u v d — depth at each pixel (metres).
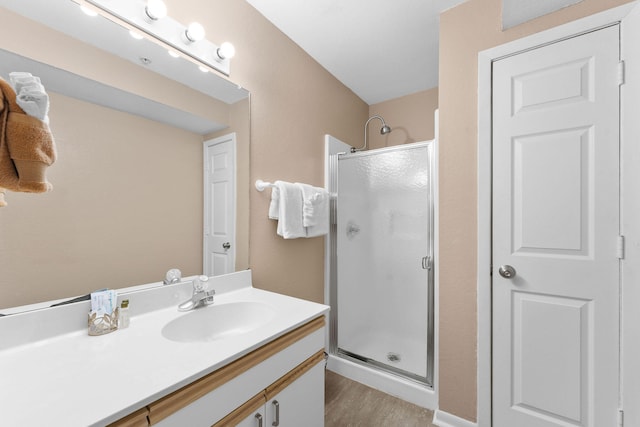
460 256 1.44
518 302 1.30
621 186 1.09
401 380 1.73
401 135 2.59
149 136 1.07
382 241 1.94
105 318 0.89
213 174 1.30
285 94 1.71
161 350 0.77
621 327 1.09
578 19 1.18
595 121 1.15
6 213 0.77
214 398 0.72
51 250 0.84
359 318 2.02
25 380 0.62
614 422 1.11
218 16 1.32
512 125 1.31
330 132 2.16
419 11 1.53
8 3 0.79
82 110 0.91
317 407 1.09
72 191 0.88
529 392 1.27
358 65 2.07
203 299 1.14
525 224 1.28
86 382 0.62
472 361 1.41
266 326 0.94
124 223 1.00
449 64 1.48
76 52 0.90
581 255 1.18
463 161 1.44
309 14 1.56
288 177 1.73
